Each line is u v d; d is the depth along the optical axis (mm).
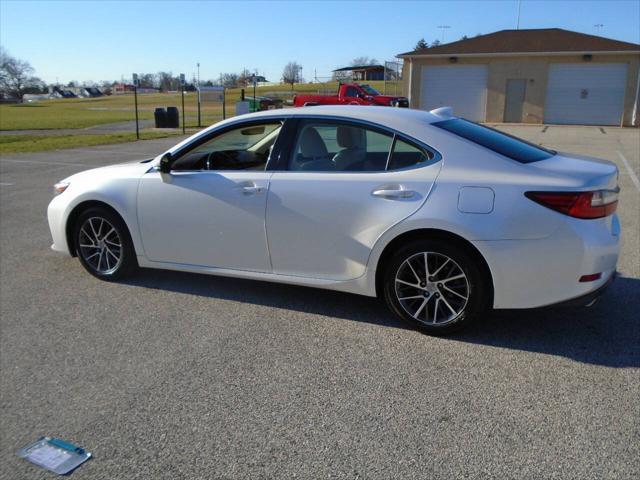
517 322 4090
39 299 4715
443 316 3859
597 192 3488
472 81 30328
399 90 43094
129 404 3119
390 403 3061
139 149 17078
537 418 2893
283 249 4203
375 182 3871
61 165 13289
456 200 3627
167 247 4691
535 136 21672
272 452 2674
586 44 28562
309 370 3439
